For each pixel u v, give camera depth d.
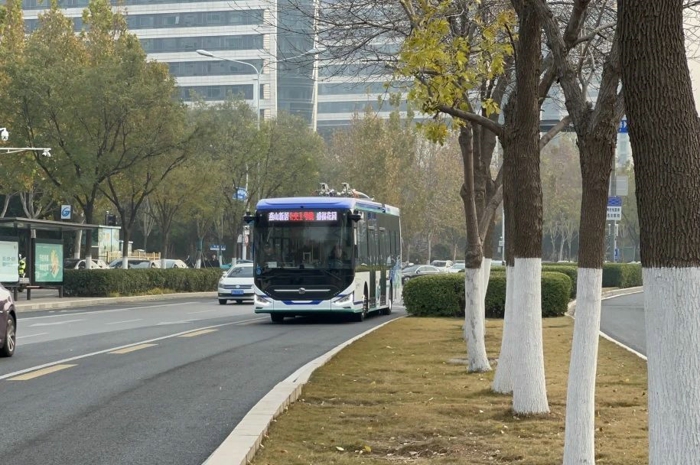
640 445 12.79
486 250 29.25
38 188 87.69
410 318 41.44
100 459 12.38
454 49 17.75
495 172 97.06
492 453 12.30
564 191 124.38
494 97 24.53
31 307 53.94
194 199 82.50
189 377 20.75
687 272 6.91
